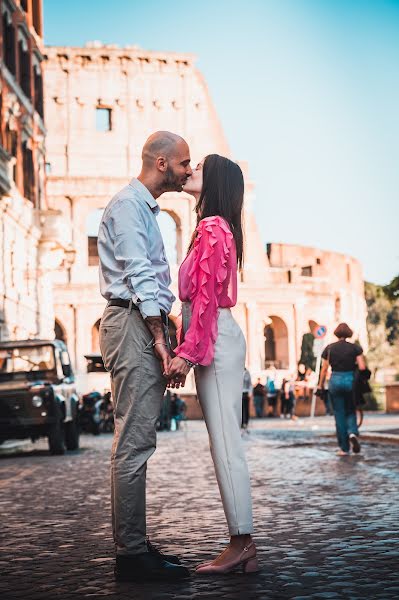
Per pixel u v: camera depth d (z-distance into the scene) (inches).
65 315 2773.1
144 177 255.4
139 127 2893.7
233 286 252.4
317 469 578.9
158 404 247.3
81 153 2864.2
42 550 299.4
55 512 406.3
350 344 686.5
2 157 1364.4
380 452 707.4
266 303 3034.0
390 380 3713.1
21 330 1595.7
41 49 1879.9
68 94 2866.6
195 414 2338.8
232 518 247.3
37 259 1768.0
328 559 263.9
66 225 1801.2
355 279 3659.0
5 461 799.1
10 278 1535.4
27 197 1715.1
